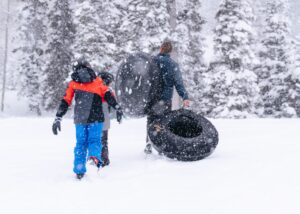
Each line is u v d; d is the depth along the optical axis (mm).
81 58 5570
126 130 12633
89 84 5488
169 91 6844
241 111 25453
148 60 6664
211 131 6562
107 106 6289
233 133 10578
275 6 31969
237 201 3904
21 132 12383
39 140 10078
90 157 5434
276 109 30359
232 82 25500
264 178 4793
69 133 12102
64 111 5461
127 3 25828
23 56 35625
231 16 25953
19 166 6270
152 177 5160
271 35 31422
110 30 28609
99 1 27641
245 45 25781
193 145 6160
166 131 6355
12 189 4750
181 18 29859
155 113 6844
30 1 35188
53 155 7426
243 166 5578
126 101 6871
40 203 4113
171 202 3982
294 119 15914
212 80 25922
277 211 3545
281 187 4340
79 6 27406
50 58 34438
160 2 23219
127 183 4898
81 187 4777
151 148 7008
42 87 35031
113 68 27922
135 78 6730
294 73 28875
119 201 4094
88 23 26812
